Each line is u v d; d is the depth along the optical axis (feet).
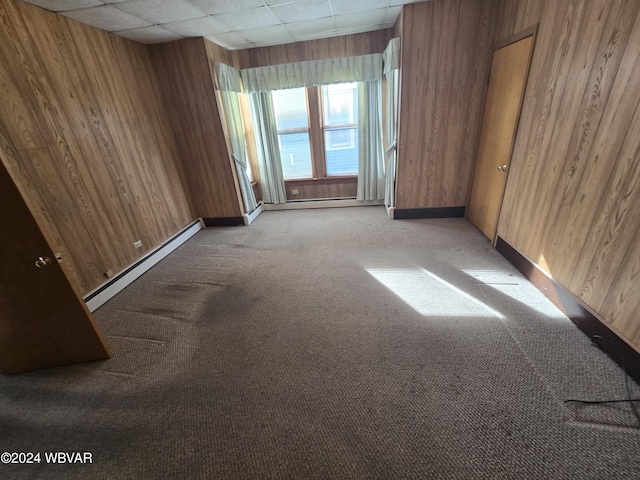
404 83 11.18
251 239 12.96
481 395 5.12
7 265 5.40
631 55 4.89
